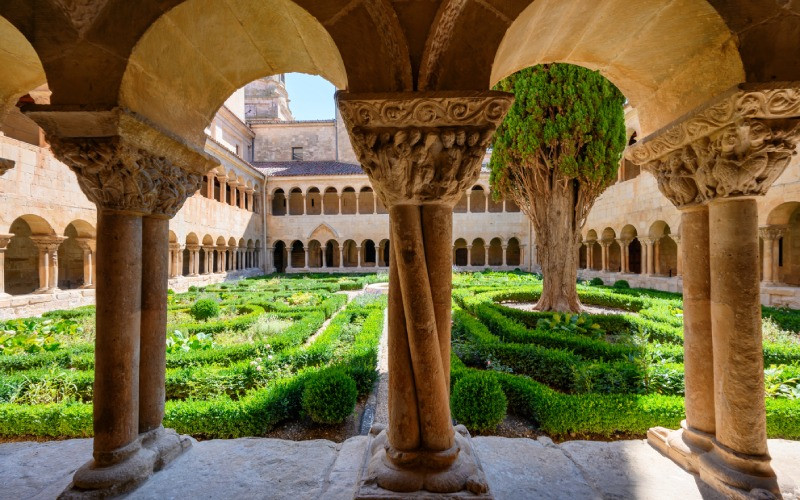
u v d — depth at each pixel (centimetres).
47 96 1127
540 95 1070
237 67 335
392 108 238
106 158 274
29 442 366
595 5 259
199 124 357
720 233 285
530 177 1160
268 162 3212
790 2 245
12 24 259
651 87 333
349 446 348
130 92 270
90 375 523
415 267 255
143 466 293
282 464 320
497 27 240
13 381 502
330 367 556
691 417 320
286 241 2862
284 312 1080
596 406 429
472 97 236
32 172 1155
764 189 271
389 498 241
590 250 2223
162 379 335
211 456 333
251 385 547
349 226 2862
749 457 270
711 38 264
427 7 236
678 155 316
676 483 290
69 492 271
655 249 1661
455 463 261
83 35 259
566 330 797
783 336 727
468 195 2856
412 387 263
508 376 518
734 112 256
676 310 939
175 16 262
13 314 1077
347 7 239
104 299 289
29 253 1584
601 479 297
